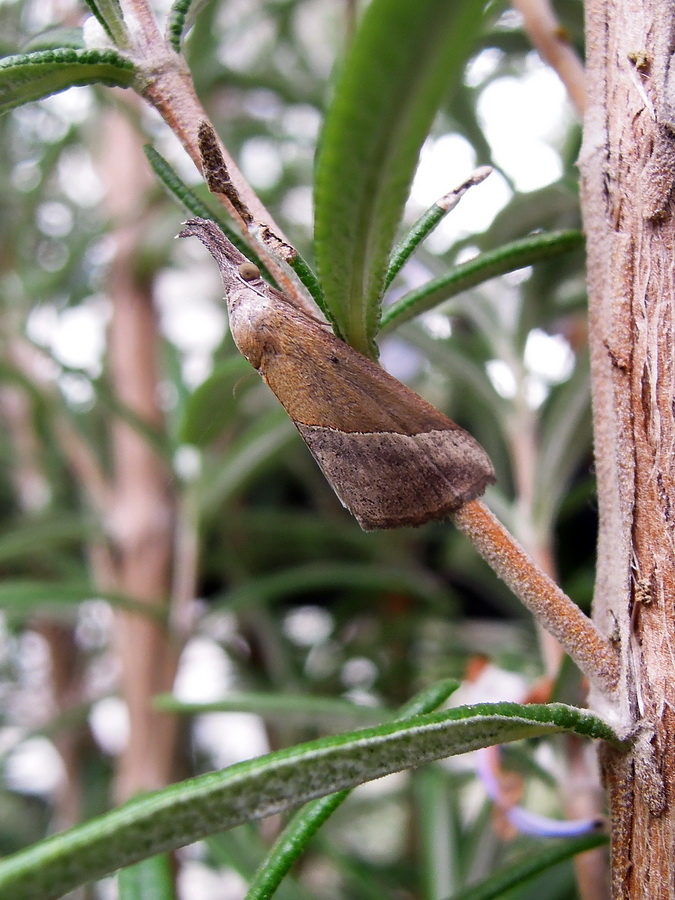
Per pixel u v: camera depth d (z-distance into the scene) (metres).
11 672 0.14
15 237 0.11
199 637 0.10
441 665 0.11
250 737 0.14
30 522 0.11
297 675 0.11
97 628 0.12
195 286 0.13
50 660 0.13
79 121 0.10
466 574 0.11
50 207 0.13
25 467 0.12
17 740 0.10
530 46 0.07
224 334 0.09
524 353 0.08
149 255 0.10
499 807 0.05
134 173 0.11
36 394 0.10
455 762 0.09
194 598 0.09
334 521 0.11
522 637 0.10
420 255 0.07
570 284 0.08
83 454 0.10
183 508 0.09
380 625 0.11
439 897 0.07
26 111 0.12
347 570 0.09
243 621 0.11
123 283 0.10
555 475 0.07
